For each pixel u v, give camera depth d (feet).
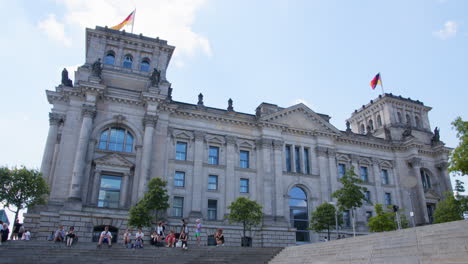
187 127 218.18
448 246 77.77
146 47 230.07
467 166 136.56
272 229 211.00
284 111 240.73
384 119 297.53
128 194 191.42
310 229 208.03
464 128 142.00
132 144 201.98
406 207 260.21
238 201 181.98
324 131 250.16
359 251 100.17
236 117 229.86
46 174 185.06
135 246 140.26
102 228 178.91
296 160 243.19
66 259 115.75
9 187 154.20
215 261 124.77
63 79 203.41
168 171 204.85
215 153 223.71
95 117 197.16
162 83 220.02
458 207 204.33
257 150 231.30
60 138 203.72
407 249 86.89
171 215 198.18
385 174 270.05
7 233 138.51
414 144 270.87
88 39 226.17
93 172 189.37
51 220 171.01
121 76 214.69
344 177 200.13
